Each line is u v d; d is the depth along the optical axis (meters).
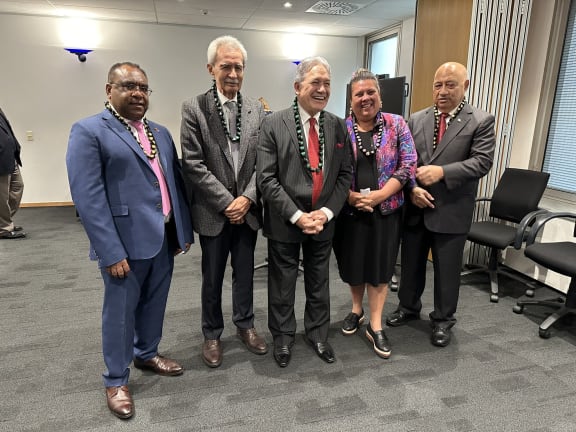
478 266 3.48
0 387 1.94
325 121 1.96
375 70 6.36
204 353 2.15
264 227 2.06
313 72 1.82
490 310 2.83
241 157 1.96
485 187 3.44
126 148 1.61
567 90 3.26
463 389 1.97
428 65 3.54
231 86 1.89
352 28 5.75
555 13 3.18
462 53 3.16
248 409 1.81
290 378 2.04
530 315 2.76
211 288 2.07
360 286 2.45
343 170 2.03
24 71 5.45
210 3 4.57
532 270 3.27
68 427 1.70
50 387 1.94
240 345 2.33
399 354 2.27
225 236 2.02
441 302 2.38
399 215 2.19
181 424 1.72
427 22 3.53
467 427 1.72
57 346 2.29
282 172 1.94
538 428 1.72
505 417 1.78
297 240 1.99
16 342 2.33
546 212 2.89
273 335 2.20
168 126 6.02
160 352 2.26
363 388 1.97
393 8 4.70
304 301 2.92
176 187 1.87
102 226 1.56
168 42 5.73
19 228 4.61
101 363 2.14
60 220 5.11
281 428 1.71
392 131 2.10
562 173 3.35
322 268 2.12
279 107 6.32
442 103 2.23
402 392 1.94
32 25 5.32
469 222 2.29
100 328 2.50
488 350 2.32
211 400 1.87
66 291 3.03
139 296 1.79
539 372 2.12
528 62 3.45
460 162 2.18
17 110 5.55
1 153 4.04
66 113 5.70
